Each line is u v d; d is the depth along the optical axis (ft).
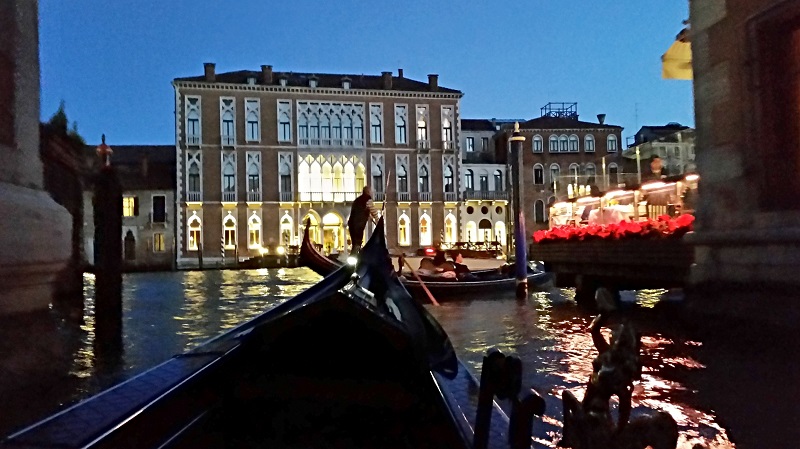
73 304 24.49
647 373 17.93
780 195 18.70
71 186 26.32
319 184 131.34
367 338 9.27
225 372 9.40
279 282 78.23
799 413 14.12
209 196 124.98
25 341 12.91
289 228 129.08
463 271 59.41
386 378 9.50
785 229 17.78
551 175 139.44
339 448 8.32
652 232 29.60
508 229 140.26
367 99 133.90
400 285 14.64
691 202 38.04
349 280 12.81
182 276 97.14
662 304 28.55
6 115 13.05
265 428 8.76
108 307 30.09
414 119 136.36
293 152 129.49
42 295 13.91
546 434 13.67
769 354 18.21
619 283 36.83
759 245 19.03
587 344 26.23
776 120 18.88
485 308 41.39
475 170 142.41
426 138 136.98
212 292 59.88
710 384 16.48
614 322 8.30
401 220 134.82
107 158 30.37
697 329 21.94
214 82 125.29
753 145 19.53
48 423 6.57
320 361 9.52
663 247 28.14
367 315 9.04
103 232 30.40
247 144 127.13
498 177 143.43
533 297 48.75
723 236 20.58
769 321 18.37
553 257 46.14
